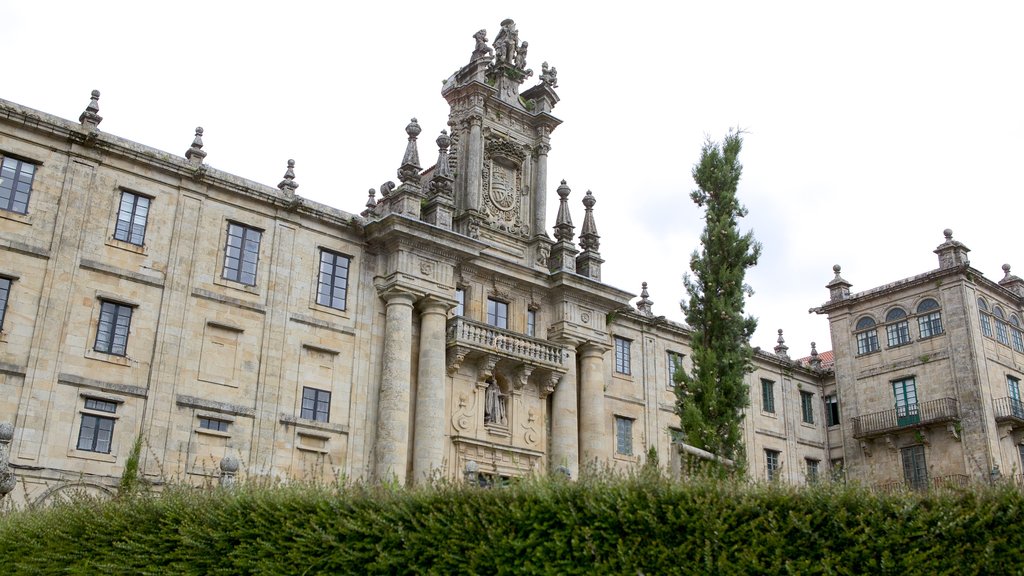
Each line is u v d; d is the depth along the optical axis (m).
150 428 29.05
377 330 34.56
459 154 39.56
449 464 34.41
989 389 46.59
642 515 14.52
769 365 51.47
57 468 27.17
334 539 16.17
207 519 17.81
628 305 41.34
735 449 26.58
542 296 39.66
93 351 28.70
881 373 50.16
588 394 39.25
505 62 41.78
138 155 30.89
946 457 46.50
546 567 14.46
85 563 18.45
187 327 30.62
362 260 35.12
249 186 33.00
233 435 30.55
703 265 29.14
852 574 13.22
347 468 32.31
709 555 13.71
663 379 46.34
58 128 29.45
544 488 15.60
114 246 29.92
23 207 28.67
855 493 14.10
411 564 15.54
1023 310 51.94
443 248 35.53
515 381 37.09
